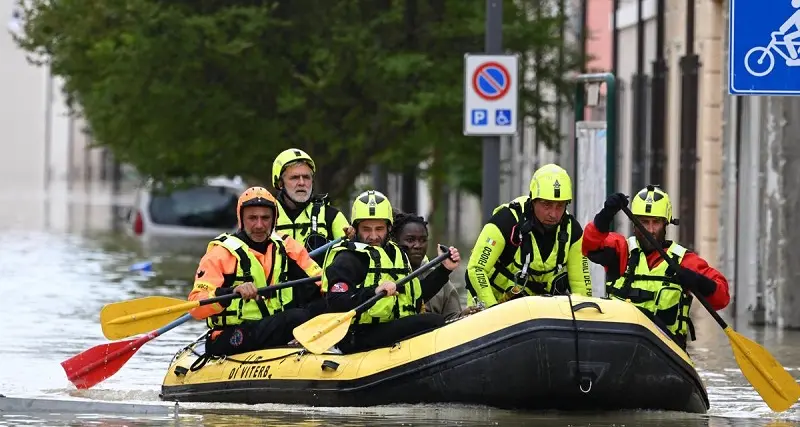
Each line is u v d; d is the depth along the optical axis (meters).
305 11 66.81
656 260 30.64
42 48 76.50
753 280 49.16
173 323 32.56
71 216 129.12
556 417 28.48
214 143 68.25
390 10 68.06
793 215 47.03
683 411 29.58
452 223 127.38
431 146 71.75
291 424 27.48
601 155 44.72
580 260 31.25
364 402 29.33
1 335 43.78
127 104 68.38
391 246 30.41
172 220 91.69
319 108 68.31
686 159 67.06
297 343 31.19
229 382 31.22
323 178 73.19
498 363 28.38
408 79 68.69
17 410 29.48
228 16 64.69
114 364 32.66
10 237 96.06
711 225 64.81
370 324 30.19
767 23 32.19
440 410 28.95
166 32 64.88
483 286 30.56
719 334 45.84
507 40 70.00
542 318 28.39
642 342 28.44
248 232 31.72
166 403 30.81
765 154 48.81
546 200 30.31
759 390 30.45
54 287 59.91
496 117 47.25
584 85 46.00
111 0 66.69
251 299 31.19
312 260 32.62
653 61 73.00
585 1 77.06
